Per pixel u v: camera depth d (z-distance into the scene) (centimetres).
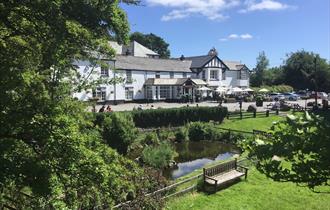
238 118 4025
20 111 595
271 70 10512
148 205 1252
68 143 604
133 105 5472
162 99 6228
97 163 622
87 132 738
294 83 9550
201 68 7025
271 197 1499
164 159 2197
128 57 5991
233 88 7331
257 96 6694
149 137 2812
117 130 2194
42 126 601
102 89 5409
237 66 7956
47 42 675
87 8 1091
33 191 572
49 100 620
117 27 1357
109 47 830
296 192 1552
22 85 594
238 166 1814
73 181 623
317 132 356
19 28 696
